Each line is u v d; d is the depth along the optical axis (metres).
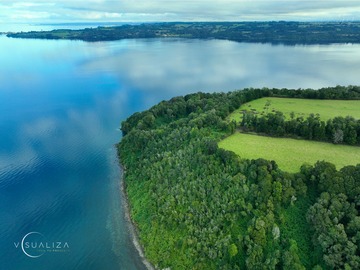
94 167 143.25
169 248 91.75
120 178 134.00
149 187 113.62
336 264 73.00
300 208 87.62
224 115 147.00
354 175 85.75
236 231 87.56
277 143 119.12
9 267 90.94
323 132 117.81
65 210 114.19
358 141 114.25
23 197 121.88
